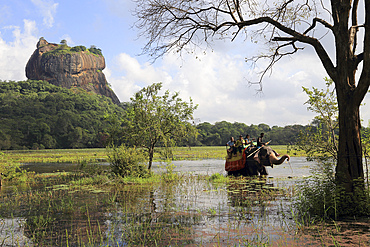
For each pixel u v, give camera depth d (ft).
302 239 19.31
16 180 57.31
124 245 19.03
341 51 26.76
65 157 144.97
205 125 490.90
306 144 42.14
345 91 26.40
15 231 22.66
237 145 57.93
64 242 19.90
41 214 27.81
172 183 47.42
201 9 31.65
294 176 55.31
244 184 45.65
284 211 27.22
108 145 58.03
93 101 520.83
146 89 59.41
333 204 24.81
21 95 530.68
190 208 29.01
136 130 58.29
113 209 29.07
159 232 21.43
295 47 33.50
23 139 366.63
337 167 26.76
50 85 645.92
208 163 98.07
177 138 60.75
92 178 53.31
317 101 41.70
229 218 25.04
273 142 344.49
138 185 45.50
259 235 20.43
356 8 27.81
